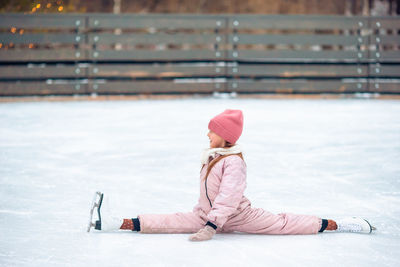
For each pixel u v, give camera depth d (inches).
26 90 738.2
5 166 325.7
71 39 751.7
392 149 381.1
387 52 793.6
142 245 187.8
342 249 185.9
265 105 671.8
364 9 1117.7
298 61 788.0
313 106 663.8
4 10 831.7
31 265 169.0
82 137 429.7
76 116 558.3
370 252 183.5
